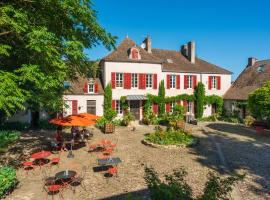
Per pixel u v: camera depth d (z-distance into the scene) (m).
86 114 18.44
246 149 18.17
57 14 13.95
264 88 23.58
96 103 31.05
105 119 29.25
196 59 39.72
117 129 27.28
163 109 33.84
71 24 15.04
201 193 10.28
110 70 31.28
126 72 32.03
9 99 10.70
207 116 37.16
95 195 10.32
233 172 13.06
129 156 16.16
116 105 32.03
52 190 10.02
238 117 34.94
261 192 10.57
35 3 13.27
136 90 32.62
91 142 20.44
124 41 34.38
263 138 22.50
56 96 17.19
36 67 12.06
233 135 24.03
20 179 12.11
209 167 13.89
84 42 15.29
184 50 39.94
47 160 15.23
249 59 40.25
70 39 14.63
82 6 13.67
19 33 12.44
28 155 16.25
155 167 13.86
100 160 13.02
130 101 32.94
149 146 18.98
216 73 37.81
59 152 17.16
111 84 31.31
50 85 12.36
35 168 13.75
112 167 13.78
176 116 31.72
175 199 7.34
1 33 12.28
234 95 36.25
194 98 36.28
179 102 35.38
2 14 11.25
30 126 27.61
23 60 14.55
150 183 8.21
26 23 12.52
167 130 22.47
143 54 33.72
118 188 11.00
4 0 12.95
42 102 15.95
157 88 33.69
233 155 16.45
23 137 22.11
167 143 18.61
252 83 35.69
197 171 13.20
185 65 36.97
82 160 15.33
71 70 17.36
